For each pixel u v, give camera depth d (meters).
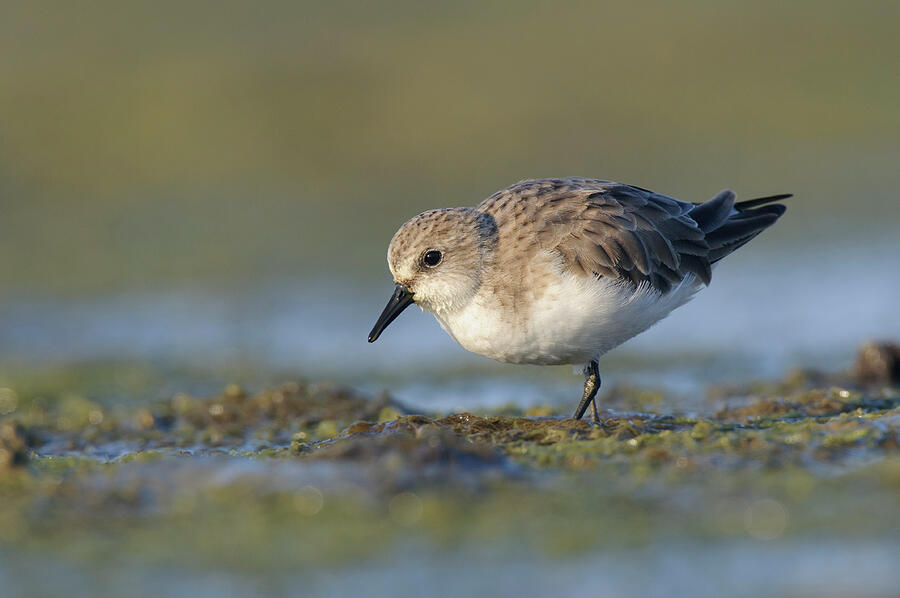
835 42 26.64
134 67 25.39
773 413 9.89
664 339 15.48
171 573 6.12
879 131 23.84
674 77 25.72
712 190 22.09
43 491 7.26
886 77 25.44
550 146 23.56
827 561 6.02
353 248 19.81
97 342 16.17
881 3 27.94
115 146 23.39
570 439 8.27
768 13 27.86
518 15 27.89
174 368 14.87
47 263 19.39
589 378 9.66
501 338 9.44
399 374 14.28
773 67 26.02
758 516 6.61
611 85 25.31
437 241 9.49
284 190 22.28
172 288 18.48
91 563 6.25
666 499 6.93
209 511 6.88
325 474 7.21
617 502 6.89
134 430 10.84
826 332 15.20
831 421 8.64
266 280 18.73
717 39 26.72
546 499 6.95
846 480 7.14
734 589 5.77
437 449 7.41
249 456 8.29
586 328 9.31
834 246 19.17
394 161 23.22
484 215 9.62
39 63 25.55
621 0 28.69
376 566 6.15
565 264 9.25
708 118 24.50
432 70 25.52
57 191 22.19
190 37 26.66
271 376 14.35
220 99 24.44
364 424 8.81
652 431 8.80
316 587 5.95
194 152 23.34
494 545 6.37
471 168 22.98
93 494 7.16
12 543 6.50
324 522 6.67
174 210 21.47
